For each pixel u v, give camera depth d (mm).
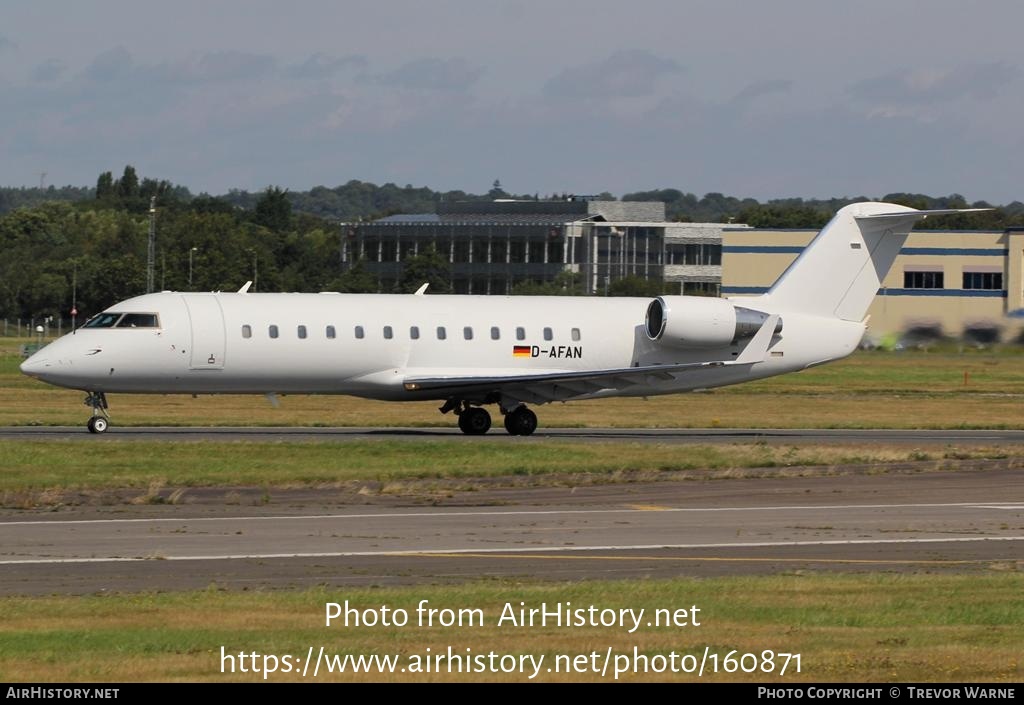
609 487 112188
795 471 123188
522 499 104625
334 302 151250
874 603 67000
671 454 129375
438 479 114375
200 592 68000
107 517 92500
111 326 143875
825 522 95500
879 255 167625
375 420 174625
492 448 129750
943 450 139750
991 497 108750
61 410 183875
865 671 53875
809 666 54500
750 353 158625
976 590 70812
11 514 93250
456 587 70250
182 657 54531
